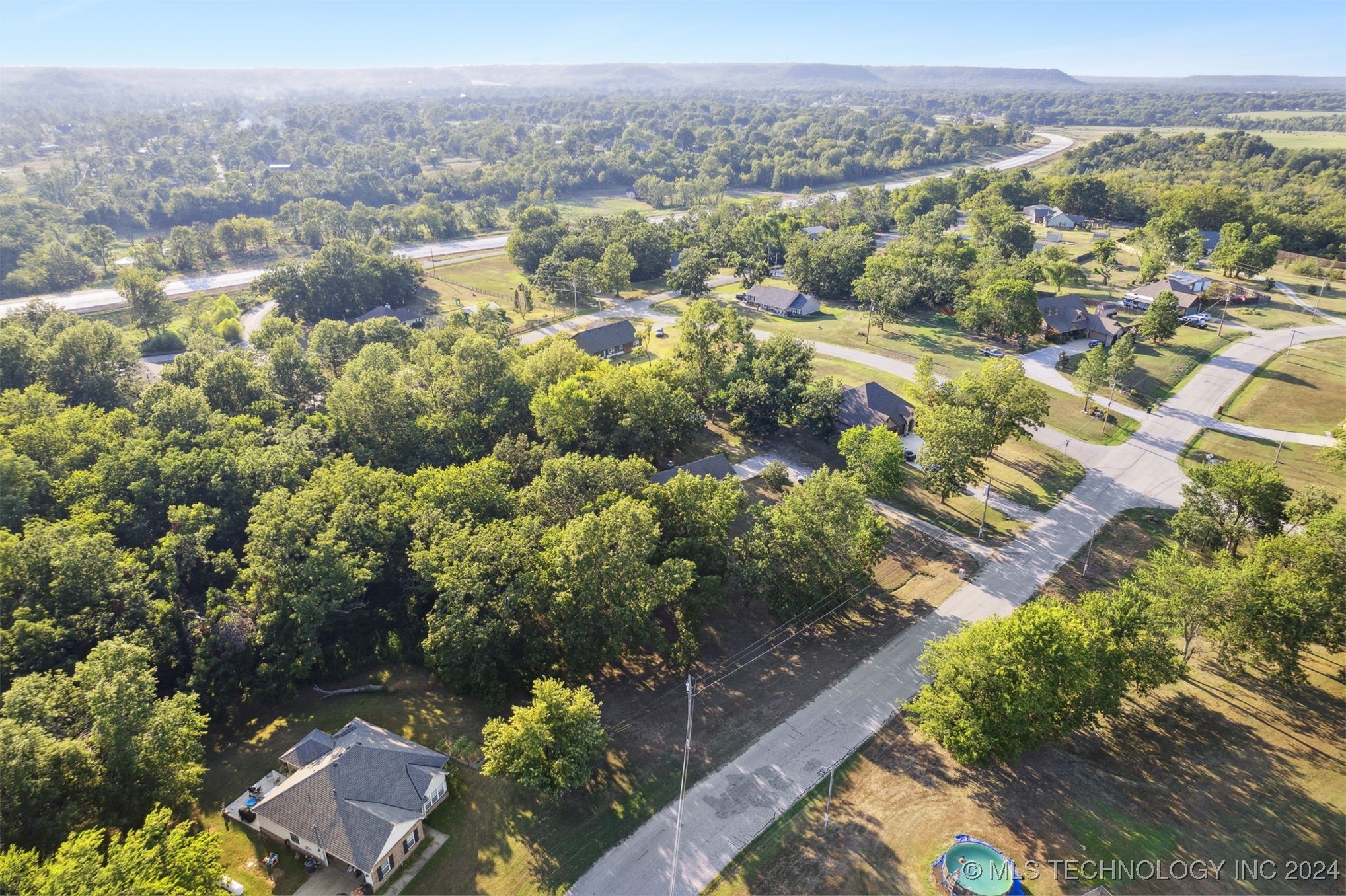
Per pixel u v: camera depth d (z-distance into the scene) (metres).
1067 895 47.09
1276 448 106.00
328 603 66.75
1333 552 62.84
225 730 62.47
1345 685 63.84
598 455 89.88
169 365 121.62
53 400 100.81
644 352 154.88
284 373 117.19
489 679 62.19
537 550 69.75
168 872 41.41
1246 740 58.72
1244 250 180.38
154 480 83.62
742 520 90.12
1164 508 92.44
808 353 120.81
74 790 48.09
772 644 71.06
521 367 113.38
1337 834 50.84
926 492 97.31
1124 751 58.03
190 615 70.12
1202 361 136.75
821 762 57.62
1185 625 62.00
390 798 51.28
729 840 51.28
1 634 58.56
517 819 53.06
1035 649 52.66
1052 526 89.31
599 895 47.62
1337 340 144.62
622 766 57.28
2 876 37.53
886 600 77.00
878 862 49.50
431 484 79.12
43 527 70.25
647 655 69.69
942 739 53.75
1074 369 134.12
